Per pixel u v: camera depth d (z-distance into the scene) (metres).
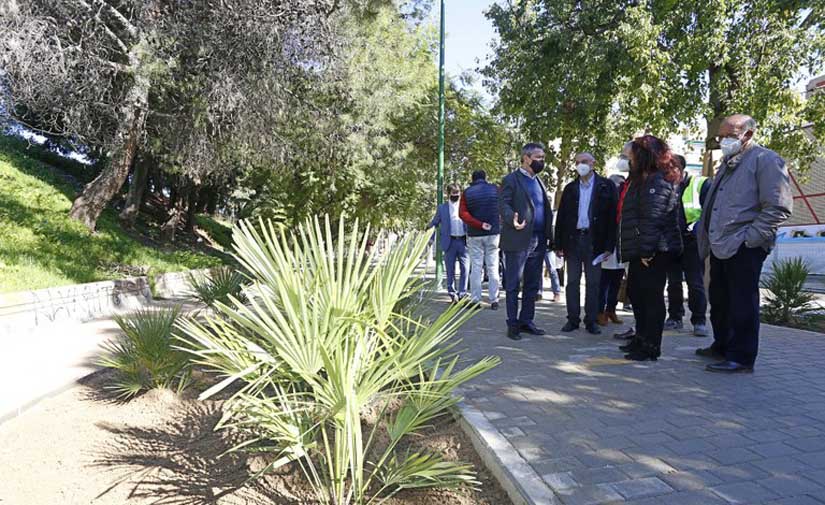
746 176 4.13
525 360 4.70
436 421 3.40
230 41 10.80
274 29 10.68
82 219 11.63
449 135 19.72
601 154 12.07
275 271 2.29
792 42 9.35
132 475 2.75
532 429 3.09
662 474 2.54
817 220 18.45
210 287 5.60
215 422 3.39
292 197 17.77
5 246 8.31
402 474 2.43
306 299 2.21
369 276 2.44
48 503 2.47
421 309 3.12
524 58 11.98
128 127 10.88
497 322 6.68
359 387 2.25
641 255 4.42
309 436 2.34
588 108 10.79
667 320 6.41
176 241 17.58
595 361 4.66
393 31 16.45
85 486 2.63
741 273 4.21
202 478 2.72
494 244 7.59
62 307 6.93
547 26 11.73
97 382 4.31
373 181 17.38
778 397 3.65
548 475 2.53
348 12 12.98
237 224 2.47
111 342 4.45
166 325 3.94
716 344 4.71
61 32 9.57
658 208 4.37
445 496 2.51
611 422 3.21
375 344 2.41
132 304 8.54
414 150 18.73
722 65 9.79
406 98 15.86
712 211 4.43
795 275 6.95
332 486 2.36
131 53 10.02
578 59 10.90
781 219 3.96
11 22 8.68
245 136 11.98
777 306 7.06
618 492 2.38
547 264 9.16
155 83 10.55
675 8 10.03
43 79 9.05
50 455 2.98
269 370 2.33
